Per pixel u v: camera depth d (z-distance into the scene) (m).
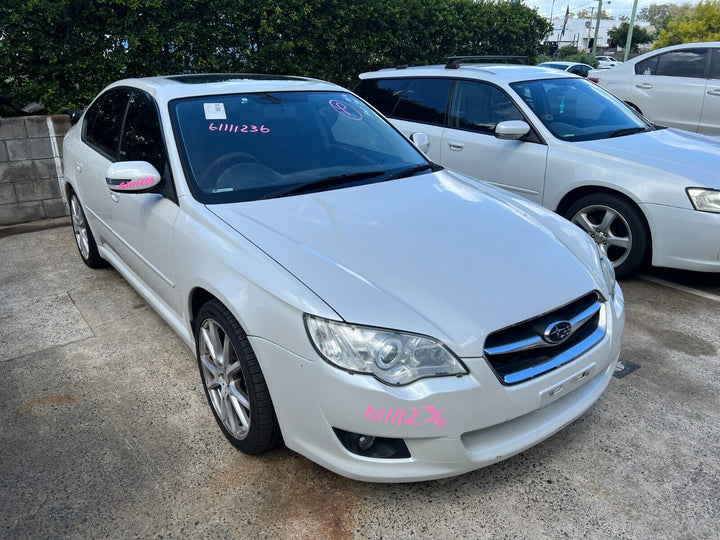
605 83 9.77
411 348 2.05
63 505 2.38
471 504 2.35
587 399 2.47
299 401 2.19
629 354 3.47
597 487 2.43
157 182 3.00
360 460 2.16
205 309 2.65
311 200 2.89
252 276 2.35
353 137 3.56
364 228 2.65
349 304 2.13
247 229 2.59
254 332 2.28
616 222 4.49
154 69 6.93
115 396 3.13
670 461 2.57
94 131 4.38
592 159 4.53
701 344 3.58
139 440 2.77
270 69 7.75
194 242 2.71
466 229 2.71
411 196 3.05
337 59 8.34
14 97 6.31
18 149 6.09
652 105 9.16
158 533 2.23
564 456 2.61
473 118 5.39
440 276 2.32
